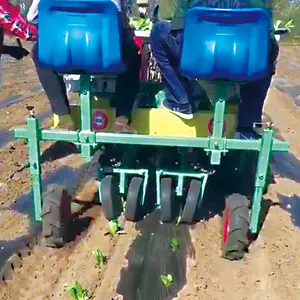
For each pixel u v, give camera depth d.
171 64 2.33
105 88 2.51
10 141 3.76
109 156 2.65
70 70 2.09
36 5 2.54
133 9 3.04
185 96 2.36
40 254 2.42
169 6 2.28
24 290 2.20
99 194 2.74
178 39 2.23
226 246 2.36
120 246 2.47
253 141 2.21
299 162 3.56
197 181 2.57
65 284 2.21
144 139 2.26
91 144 2.27
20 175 3.23
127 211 2.59
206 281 2.25
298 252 2.47
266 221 2.72
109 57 2.06
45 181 3.13
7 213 2.79
